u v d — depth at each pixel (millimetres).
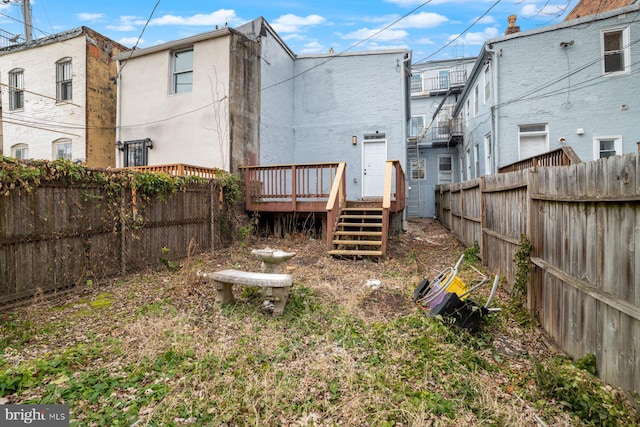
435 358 2797
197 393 2348
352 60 11211
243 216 8859
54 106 11461
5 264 4008
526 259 3732
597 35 9914
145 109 9836
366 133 11086
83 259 4969
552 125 10352
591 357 2533
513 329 3547
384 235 6914
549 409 2188
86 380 2475
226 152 8766
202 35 8875
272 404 2232
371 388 2393
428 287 4336
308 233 9047
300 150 11594
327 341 3170
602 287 2434
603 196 2371
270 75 10406
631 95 9719
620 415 2027
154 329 3367
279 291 3742
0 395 2297
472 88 13930
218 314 3832
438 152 18594
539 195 3494
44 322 3617
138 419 2072
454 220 10195
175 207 6711
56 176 4531
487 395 2309
